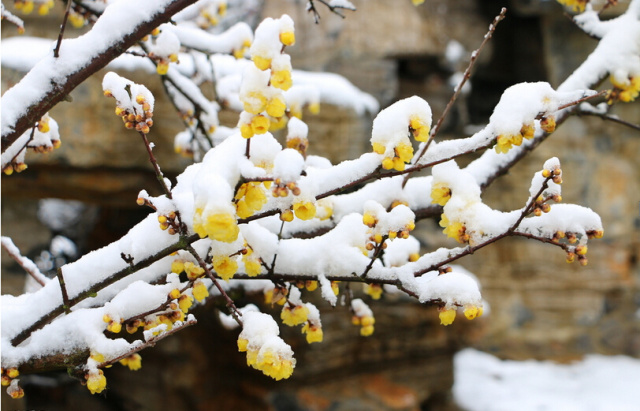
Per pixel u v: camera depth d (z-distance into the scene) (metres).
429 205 1.93
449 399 5.43
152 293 1.50
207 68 3.53
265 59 1.19
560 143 6.27
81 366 1.48
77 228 5.47
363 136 4.32
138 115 1.39
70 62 1.66
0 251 4.63
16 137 1.67
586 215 1.47
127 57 3.58
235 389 4.54
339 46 5.59
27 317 1.55
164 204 1.41
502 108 1.38
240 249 1.42
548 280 6.45
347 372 4.55
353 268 1.65
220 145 1.34
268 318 1.34
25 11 2.44
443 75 6.43
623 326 6.61
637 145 6.59
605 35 2.21
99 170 3.71
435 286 1.47
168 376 4.62
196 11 2.92
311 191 1.31
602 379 6.04
